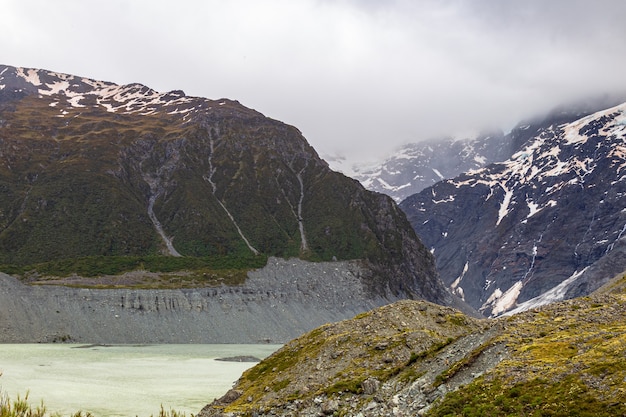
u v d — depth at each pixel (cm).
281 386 6247
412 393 4862
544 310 5428
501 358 4675
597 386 3825
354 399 5309
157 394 10200
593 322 4931
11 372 12569
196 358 16812
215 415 5834
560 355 4403
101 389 10675
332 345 6769
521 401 3969
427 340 6212
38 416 5778
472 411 4091
